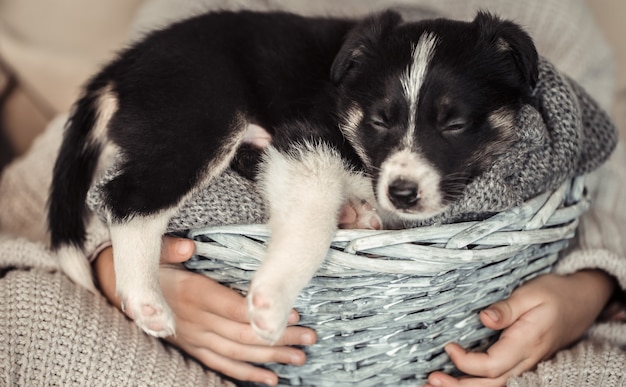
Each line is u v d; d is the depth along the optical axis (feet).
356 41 2.23
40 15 3.45
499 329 2.20
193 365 2.24
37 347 2.16
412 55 2.19
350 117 2.24
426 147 2.12
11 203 2.80
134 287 2.12
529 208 2.11
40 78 3.43
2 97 3.51
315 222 2.06
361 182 2.20
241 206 2.10
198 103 2.22
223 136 2.22
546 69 2.24
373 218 2.21
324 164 2.16
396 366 2.17
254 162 2.23
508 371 2.21
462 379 2.19
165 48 2.29
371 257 2.03
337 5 2.99
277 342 2.10
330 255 2.03
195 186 2.16
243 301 2.14
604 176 2.73
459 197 2.09
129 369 2.15
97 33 3.48
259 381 2.24
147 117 2.20
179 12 2.97
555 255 2.35
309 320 2.11
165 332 2.13
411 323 2.11
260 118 2.31
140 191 2.14
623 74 3.56
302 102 2.31
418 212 2.10
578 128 2.19
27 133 3.59
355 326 2.09
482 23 2.25
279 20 2.41
